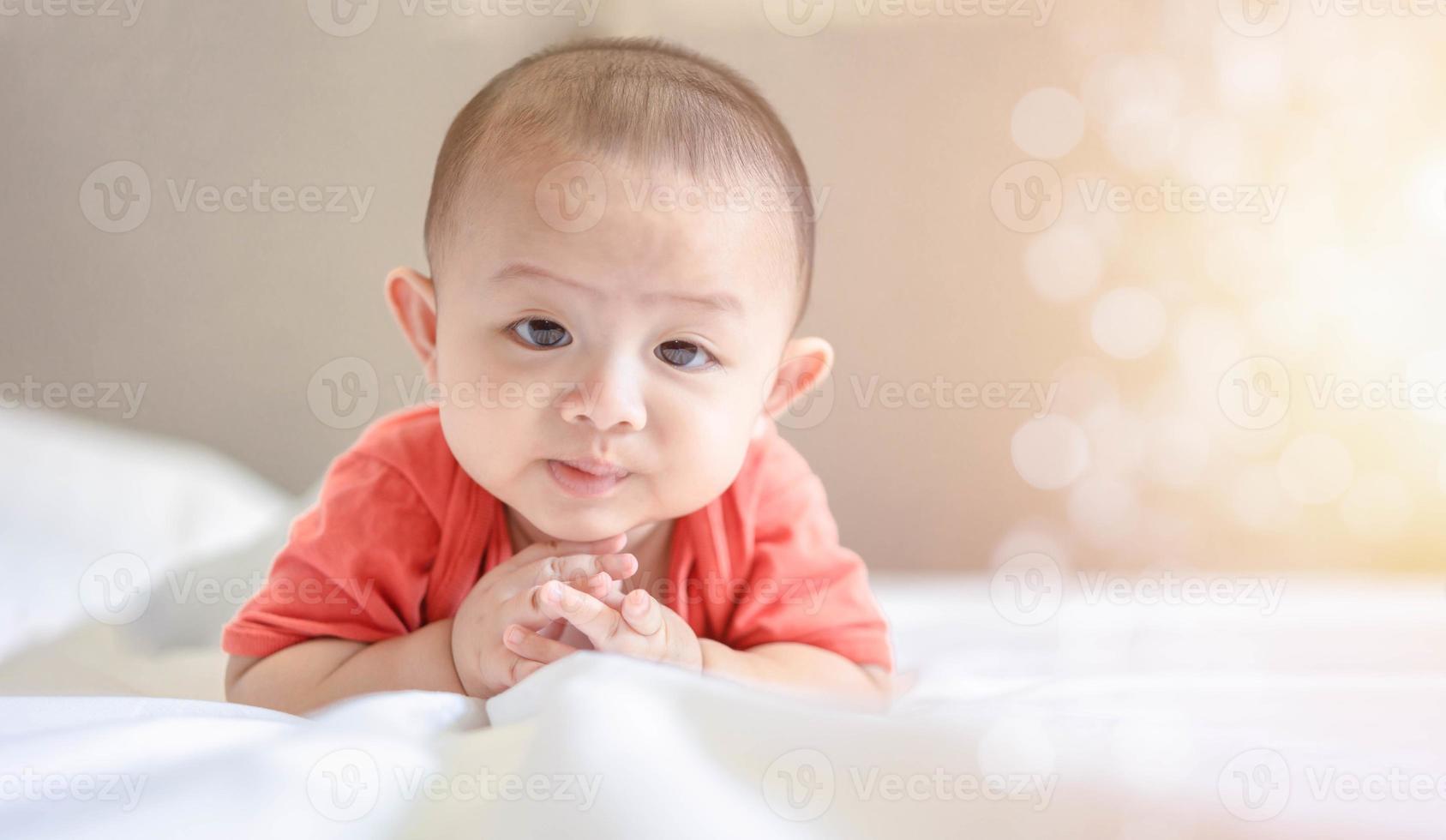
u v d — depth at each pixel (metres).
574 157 0.87
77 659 1.15
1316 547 2.39
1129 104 2.30
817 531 1.09
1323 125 2.33
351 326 2.22
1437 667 1.12
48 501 1.53
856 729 0.65
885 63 2.27
